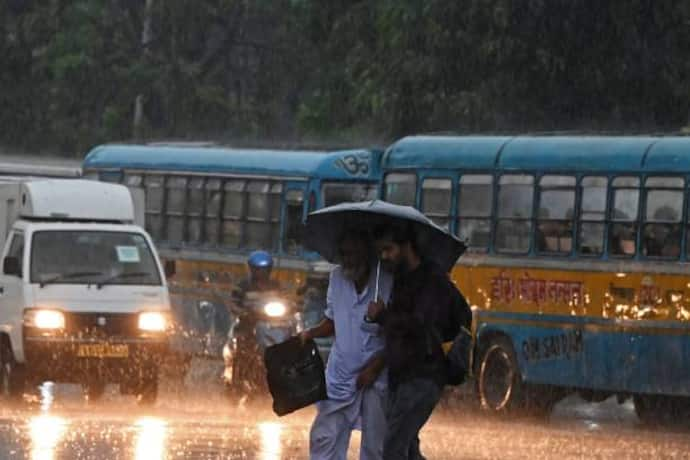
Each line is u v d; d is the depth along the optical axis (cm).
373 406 1741
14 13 8875
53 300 3375
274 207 4462
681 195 3356
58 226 3497
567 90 5450
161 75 8512
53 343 3353
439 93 5572
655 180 3409
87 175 5169
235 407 3612
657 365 3362
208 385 4319
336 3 6359
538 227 3622
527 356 3612
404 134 5706
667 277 3356
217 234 4638
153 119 8675
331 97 6494
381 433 1745
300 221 4378
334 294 1739
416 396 1716
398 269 1731
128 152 5034
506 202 3703
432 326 1714
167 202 4841
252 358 3606
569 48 5381
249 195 4550
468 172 3800
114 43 8656
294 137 8531
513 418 3638
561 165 3591
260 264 3666
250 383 3616
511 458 2503
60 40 8631
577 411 3975
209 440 2591
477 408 3712
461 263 3772
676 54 5488
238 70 9162
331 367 1747
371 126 6306
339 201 4338
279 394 1731
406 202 3953
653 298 3375
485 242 3734
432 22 5512
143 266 3481
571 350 3522
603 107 5472
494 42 5369
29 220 3619
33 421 2889
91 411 3350
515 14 5353
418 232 1736
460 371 1734
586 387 3494
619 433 3262
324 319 1755
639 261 3409
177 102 8562
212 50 9106
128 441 2516
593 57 5403
